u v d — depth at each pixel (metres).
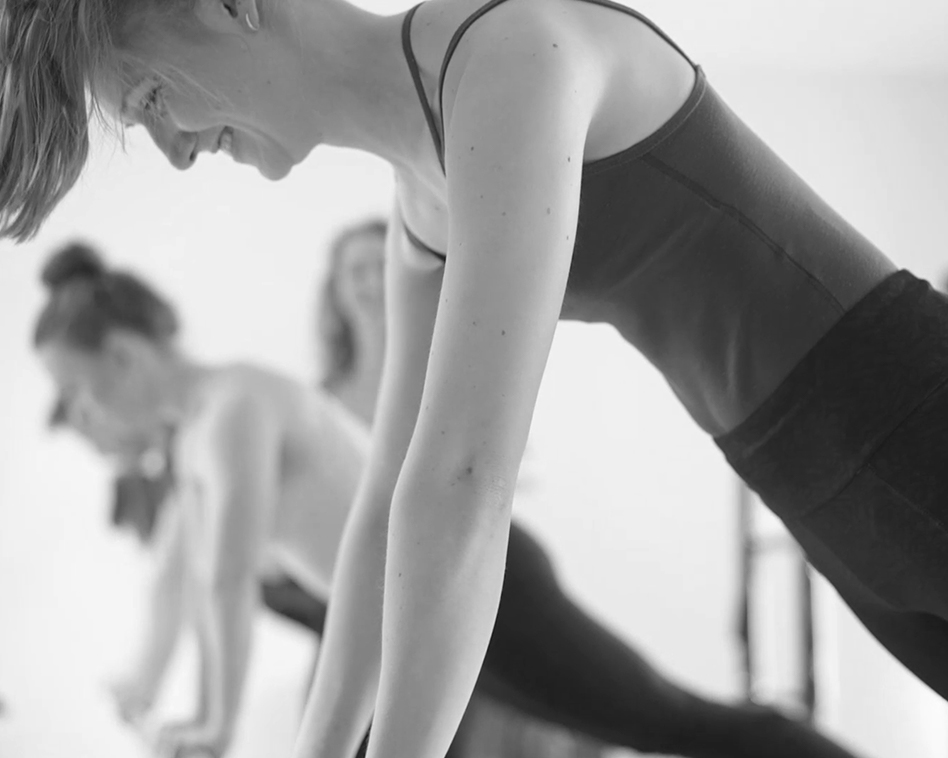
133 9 0.87
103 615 3.68
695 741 2.25
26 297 3.88
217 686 2.53
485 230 0.76
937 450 0.90
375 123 0.95
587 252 0.94
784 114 4.11
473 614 0.71
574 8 0.87
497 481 0.72
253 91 0.92
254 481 2.54
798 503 0.97
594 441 3.84
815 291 0.95
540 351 0.75
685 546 3.80
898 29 3.91
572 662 2.32
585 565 3.79
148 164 3.94
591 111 0.83
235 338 3.87
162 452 2.89
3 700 3.62
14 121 0.85
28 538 3.72
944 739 3.52
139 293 2.78
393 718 0.70
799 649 3.53
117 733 3.61
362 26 0.93
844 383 0.93
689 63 0.93
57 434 3.77
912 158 4.10
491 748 3.04
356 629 1.09
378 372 3.84
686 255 0.94
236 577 2.52
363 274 3.89
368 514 1.12
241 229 3.92
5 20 0.85
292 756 1.09
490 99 0.79
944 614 0.93
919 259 4.07
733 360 0.97
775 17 3.89
